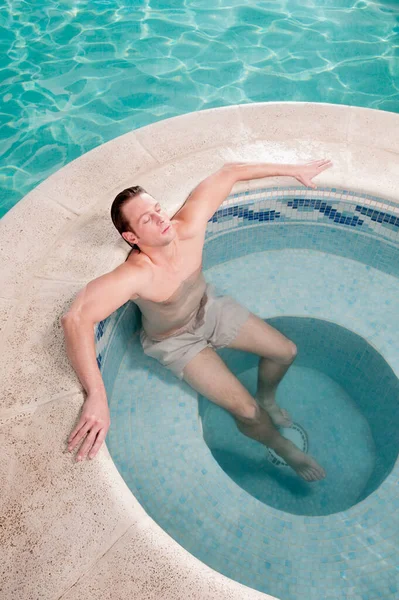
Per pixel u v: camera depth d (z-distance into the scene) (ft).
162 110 15.62
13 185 13.98
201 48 17.39
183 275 8.88
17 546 6.52
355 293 10.91
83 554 6.43
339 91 15.93
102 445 7.40
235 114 12.15
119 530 6.61
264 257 11.69
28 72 16.88
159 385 9.72
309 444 9.76
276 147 11.37
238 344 9.39
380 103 15.58
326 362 10.97
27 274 9.37
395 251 11.10
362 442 9.78
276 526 8.13
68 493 6.92
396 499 8.38
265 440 9.09
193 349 9.13
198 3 19.13
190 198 9.52
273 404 9.95
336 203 10.90
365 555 7.80
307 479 9.14
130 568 6.31
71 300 8.95
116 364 9.88
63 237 9.95
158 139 11.71
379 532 8.04
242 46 17.39
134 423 9.23
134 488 8.48
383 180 10.69
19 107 15.89
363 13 18.49
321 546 7.91
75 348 7.82
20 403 7.72
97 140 14.98
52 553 6.45
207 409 10.27
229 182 9.83
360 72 16.47
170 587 6.15
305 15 18.48
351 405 10.28
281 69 16.61
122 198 7.98
